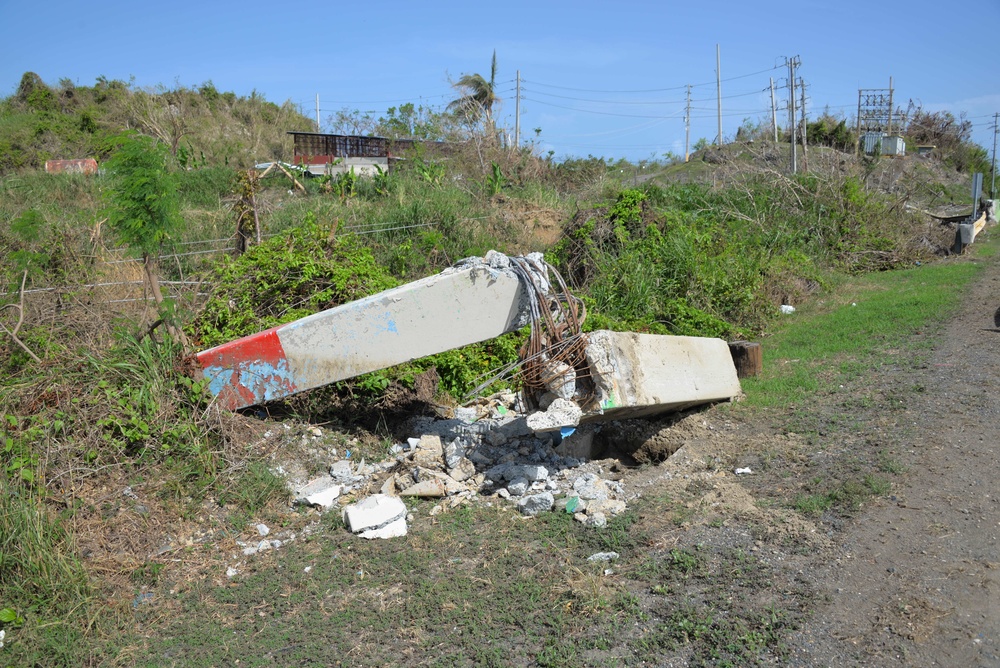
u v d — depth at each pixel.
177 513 5.30
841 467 5.60
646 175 33.31
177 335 6.28
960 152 47.81
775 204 16.69
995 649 3.55
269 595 4.60
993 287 12.16
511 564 4.70
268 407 6.50
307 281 7.56
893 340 9.03
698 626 3.87
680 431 6.56
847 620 3.85
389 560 4.88
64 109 30.80
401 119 25.73
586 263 11.95
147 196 6.01
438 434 6.52
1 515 4.65
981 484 5.08
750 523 4.89
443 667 3.78
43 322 6.80
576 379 5.78
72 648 4.20
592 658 3.74
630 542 4.81
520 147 25.34
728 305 11.00
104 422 5.51
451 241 13.23
